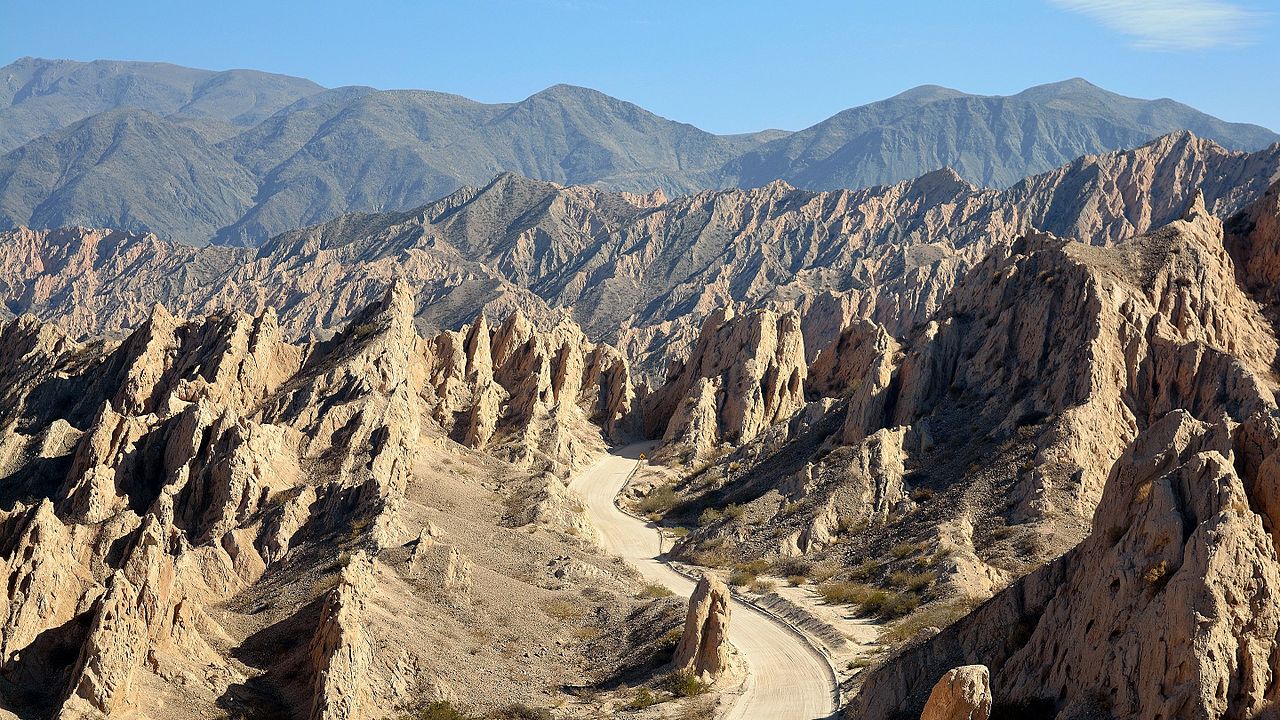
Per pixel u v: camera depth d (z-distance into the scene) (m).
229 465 121.00
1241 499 55.22
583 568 115.75
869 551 120.25
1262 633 52.28
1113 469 63.56
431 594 101.12
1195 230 140.00
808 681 88.25
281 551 114.12
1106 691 54.94
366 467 129.25
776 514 132.62
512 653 94.69
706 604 90.12
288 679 81.69
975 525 116.88
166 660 76.81
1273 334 135.50
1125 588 56.53
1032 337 134.50
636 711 83.75
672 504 152.50
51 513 87.12
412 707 81.50
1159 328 126.69
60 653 77.75
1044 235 144.75
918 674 69.50
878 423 140.75
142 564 85.00
